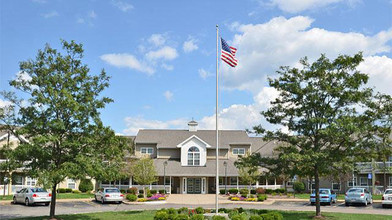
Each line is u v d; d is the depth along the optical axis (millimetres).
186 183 49156
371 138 21969
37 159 21031
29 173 20016
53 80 20859
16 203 35031
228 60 23672
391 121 21656
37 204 34312
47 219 21859
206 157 52312
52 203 22172
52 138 19562
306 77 22734
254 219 18688
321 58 22781
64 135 21141
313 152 21109
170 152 53188
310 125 21984
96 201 38625
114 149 21453
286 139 23875
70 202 36938
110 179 21469
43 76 21078
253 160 23828
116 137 21922
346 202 33938
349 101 22141
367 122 21750
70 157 20688
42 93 20859
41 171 19609
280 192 48219
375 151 22250
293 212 26625
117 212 27141
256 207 32344
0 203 34875
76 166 19656
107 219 22797
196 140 51562
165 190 48031
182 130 57125
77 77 21562
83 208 31703
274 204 35938
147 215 24797
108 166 21688
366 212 27703
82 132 21203
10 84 20703
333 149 22688
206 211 23484
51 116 20812
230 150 54219
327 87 21547
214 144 53344
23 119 20891
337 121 20469
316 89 22344
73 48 22000
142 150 53719
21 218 22984
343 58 22125
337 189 50281
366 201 33844
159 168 49312
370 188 47531
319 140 23234
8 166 20172
